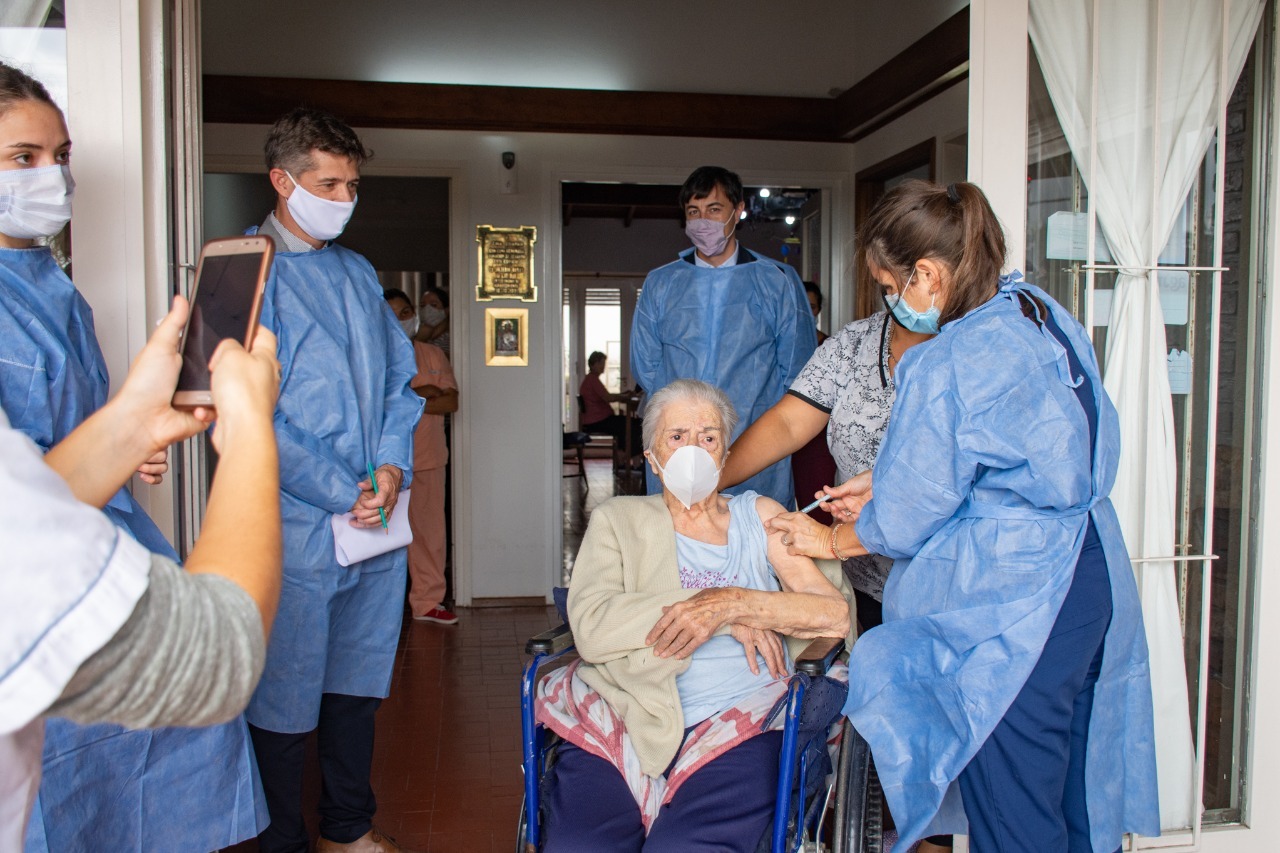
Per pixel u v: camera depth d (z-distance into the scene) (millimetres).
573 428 12969
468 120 4906
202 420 984
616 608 1936
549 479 5109
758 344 3338
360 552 2197
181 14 2105
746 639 1939
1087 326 2250
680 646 1881
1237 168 2305
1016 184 2178
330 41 4875
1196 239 2289
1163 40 2250
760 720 1888
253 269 949
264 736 2168
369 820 2414
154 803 1689
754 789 1803
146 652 682
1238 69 2271
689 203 3301
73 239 1885
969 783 1665
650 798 1835
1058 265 2242
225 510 804
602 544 2070
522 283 5039
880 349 2205
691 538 2117
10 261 1560
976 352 1573
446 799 2803
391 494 2250
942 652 1653
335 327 2227
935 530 1675
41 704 645
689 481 1984
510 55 5004
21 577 646
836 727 1965
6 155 1475
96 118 1878
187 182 2150
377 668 2352
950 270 1671
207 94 4727
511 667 4055
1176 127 2266
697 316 3342
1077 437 1554
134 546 706
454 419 5059
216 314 965
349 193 2219
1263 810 2336
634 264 12273
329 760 2352
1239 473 2336
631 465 9938
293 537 2131
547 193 5031
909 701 1653
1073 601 1616
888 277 1751
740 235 8547
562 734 1911
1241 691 2354
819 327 5477
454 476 5078
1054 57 2217
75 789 1544
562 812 1798
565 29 5027
